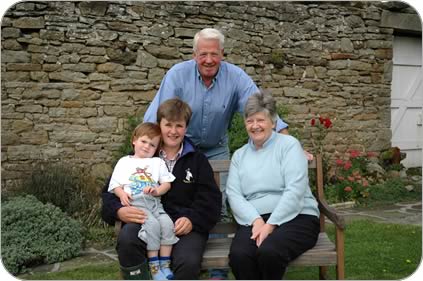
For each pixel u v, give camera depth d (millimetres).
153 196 2967
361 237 4824
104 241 4805
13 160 5719
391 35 7945
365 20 7762
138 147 3033
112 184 2982
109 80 6133
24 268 4117
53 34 5855
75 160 5996
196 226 2922
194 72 3422
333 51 7551
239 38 6855
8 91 5703
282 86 7223
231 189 3092
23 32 5773
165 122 2977
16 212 4359
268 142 3084
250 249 2805
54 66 5883
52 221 4445
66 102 5949
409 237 4820
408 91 8391
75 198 5230
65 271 4000
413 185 7262
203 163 3068
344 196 6590
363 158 7441
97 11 6035
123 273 2801
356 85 7750
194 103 3428
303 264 2877
